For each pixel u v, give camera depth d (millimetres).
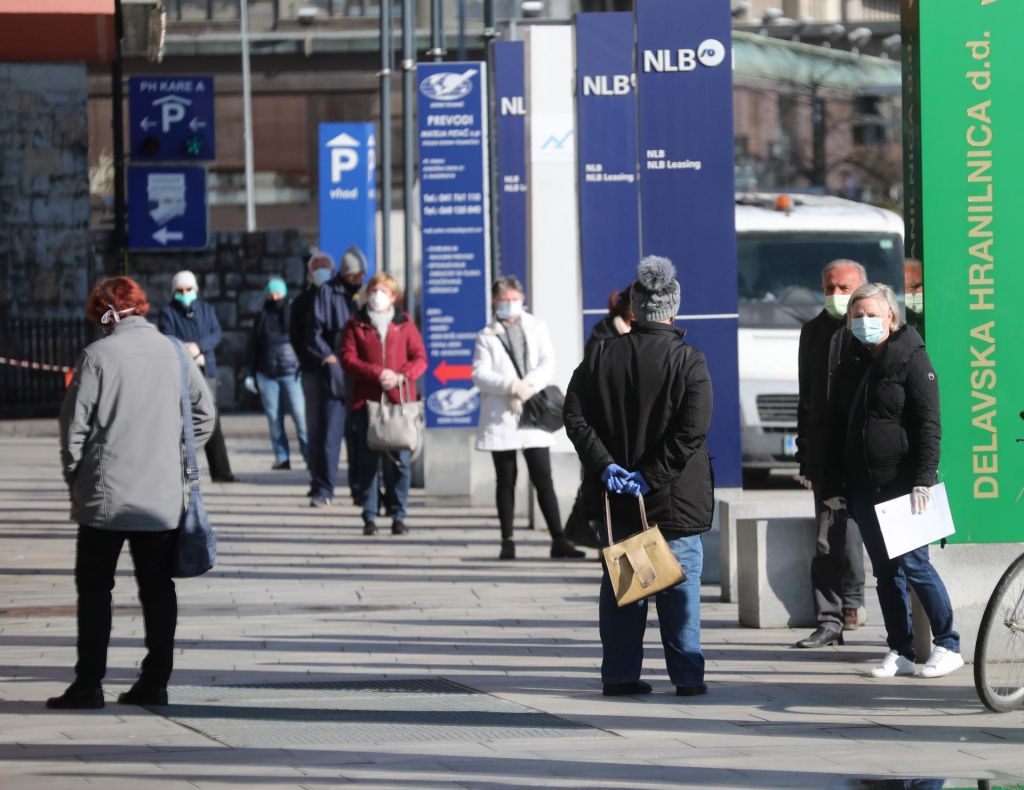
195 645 28797
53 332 91250
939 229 26922
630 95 40562
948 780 19359
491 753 20844
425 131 52094
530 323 39906
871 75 86938
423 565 38844
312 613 32156
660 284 24000
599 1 122625
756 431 58094
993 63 26812
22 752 20875
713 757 20609
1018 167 26875
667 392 23797
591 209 40781
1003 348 27062
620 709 23547
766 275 61062
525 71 47906
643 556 23500
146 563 23844
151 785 19141
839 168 85250
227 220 162375
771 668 26641
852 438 25609
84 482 23312
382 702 24031
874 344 25344
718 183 35750
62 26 45969
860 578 29516
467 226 52688
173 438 23516
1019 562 22984
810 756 20641
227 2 159875
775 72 83625
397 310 43844
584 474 24547
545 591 34812
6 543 42812
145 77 67875
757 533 30391
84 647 23578
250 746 21234
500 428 39531
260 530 45406
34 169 96938
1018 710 23250
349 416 44438
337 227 73750
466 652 28078
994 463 27141
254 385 63281
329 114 161875
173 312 53906
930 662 25812
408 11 66562
